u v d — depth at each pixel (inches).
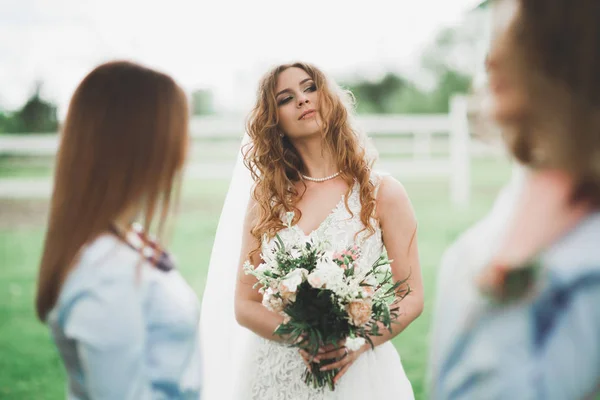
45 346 198.8
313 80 105.0
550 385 51.2
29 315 225.9
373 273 91.0
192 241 317.7
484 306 55.7
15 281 262.1
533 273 53.0
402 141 514.0
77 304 58.7
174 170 64.2
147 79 63.3
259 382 97.6
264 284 93.2
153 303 61.2
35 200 406.3
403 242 99.2
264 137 107.0
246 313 98.8
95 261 59.9
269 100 106.3
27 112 773.3
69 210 60.7
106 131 61.3
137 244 64.1
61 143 62.5
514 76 54.2
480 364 54.6
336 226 99.0
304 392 94.6
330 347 90.4
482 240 57.4
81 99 62.4
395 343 189.5
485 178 461.1
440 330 59.2
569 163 52.6
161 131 62.7
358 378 94.4
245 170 113.6
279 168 105.7
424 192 420.2
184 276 258.7
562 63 52.0
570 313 50.9
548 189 54.5
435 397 58.7
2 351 193.9
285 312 88.5
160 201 63.6
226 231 112.9
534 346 52.6
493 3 57.2
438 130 465.4
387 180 102.1
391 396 95.7
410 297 97.5
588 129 51.8
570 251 51.5
